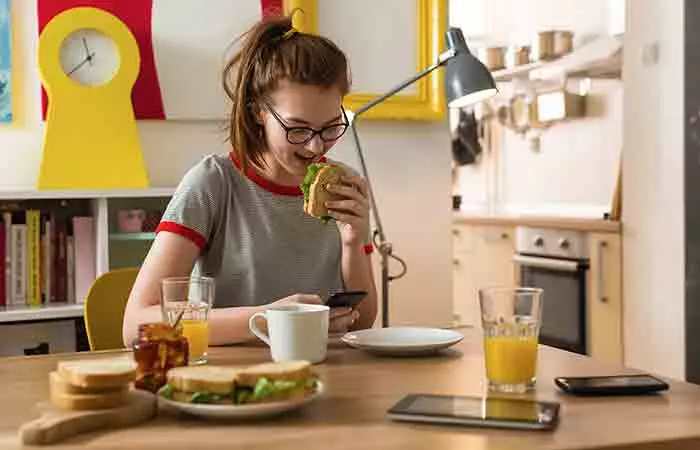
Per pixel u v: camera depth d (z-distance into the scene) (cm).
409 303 314
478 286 551
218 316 154
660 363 375
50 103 260
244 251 184
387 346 144
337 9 296
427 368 137
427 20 306
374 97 301
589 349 435
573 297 446
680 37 353
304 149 169
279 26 174
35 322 258
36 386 127
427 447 94
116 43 268
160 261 170
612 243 411
